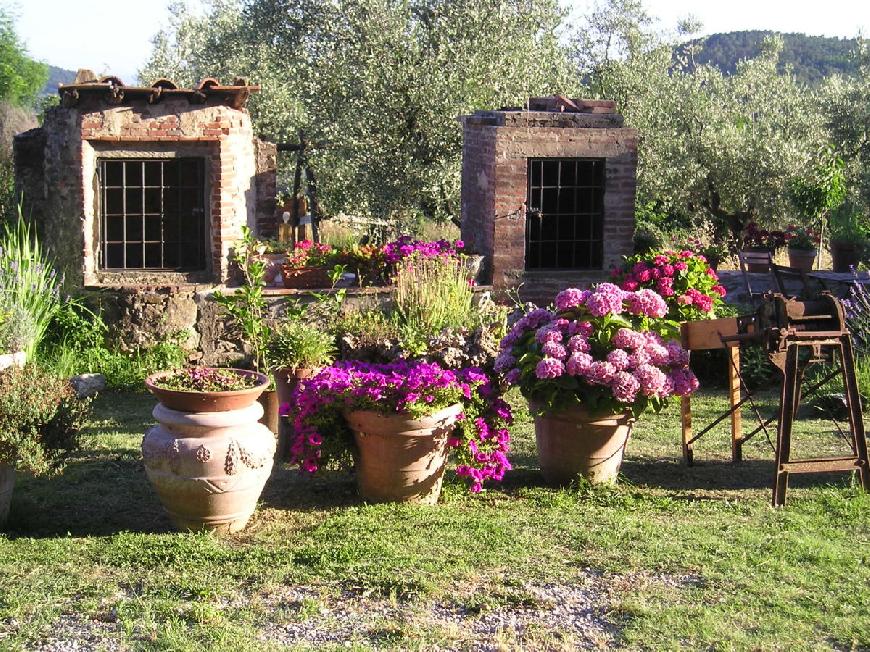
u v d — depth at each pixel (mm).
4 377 5664
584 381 6215
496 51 15461
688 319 8680
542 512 5938
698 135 17594
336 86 15891
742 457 7195
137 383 9539
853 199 17828
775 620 4281
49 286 9945
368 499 6133
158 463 5438
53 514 6008
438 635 4164
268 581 4781
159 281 10016
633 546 5234
